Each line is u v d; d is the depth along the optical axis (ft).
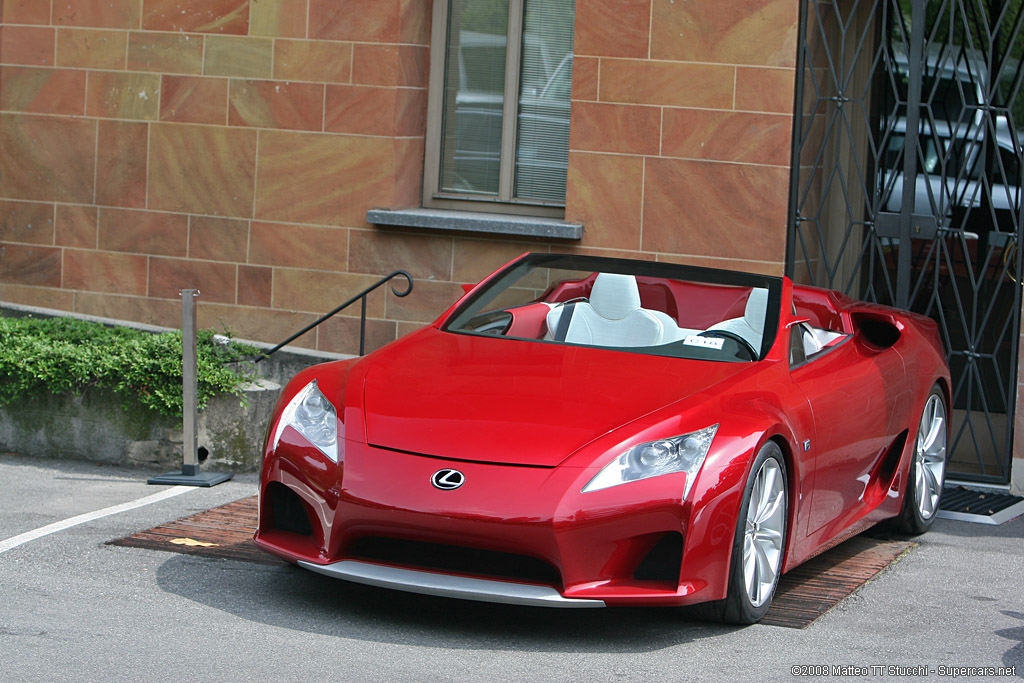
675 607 16.75
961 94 27.35
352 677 13.33
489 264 30.53
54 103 32.22
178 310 32.01
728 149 29.09
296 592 16.67
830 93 30.58
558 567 14.49
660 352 18.58
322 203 31.17
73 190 32.30
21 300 32.78
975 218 29.19
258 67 31.17
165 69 31.60
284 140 31.22
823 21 30.45
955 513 24.54
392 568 15.11
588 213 29.86
